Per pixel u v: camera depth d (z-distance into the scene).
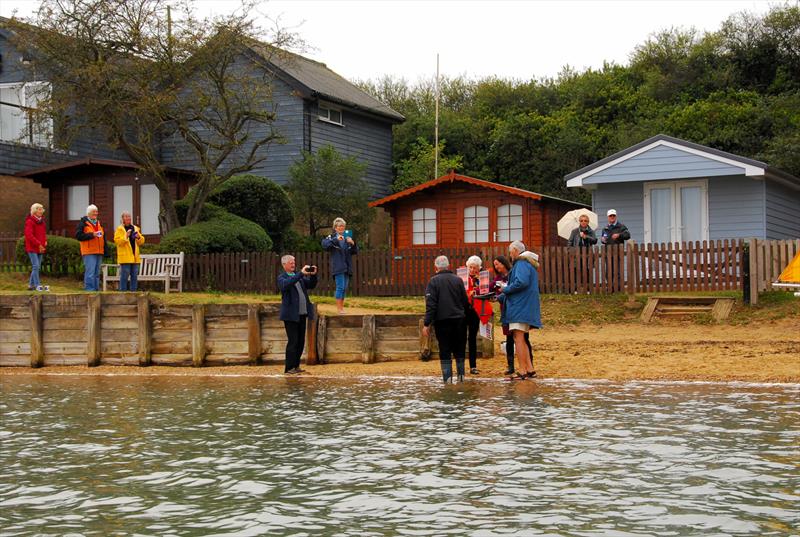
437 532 6.99
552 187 48.28
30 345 19.55
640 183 27.64
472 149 52.12
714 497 7.77
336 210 37.28
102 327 19.50
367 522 7.28
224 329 18.94
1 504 8.02
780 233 27.94
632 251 23.14
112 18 29.12
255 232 30.58
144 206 34.84
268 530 7.12
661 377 15.16
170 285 26.78
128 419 12.28
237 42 30.45
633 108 54.16
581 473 8.67
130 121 30.98
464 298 15.48
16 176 34.97
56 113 29.67
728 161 25.86
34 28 29.39
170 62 29.50
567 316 22.31
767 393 13.35
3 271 27.67
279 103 39.00
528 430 10.84
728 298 21.86
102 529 7.24
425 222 32.19
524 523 7.16
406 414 12.24
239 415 12.45
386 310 22.38
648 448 9.68
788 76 55.19
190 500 8.05
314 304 18.44
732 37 57.97
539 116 53.53
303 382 16.05
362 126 43.09
